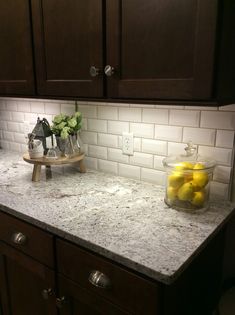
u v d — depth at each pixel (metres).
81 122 1.55
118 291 0.88
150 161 1.40
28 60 1.30
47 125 1.51
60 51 1.18
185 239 0.92
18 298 1.31
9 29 1.34
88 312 1.01
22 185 1.40
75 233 0.96
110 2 0.99
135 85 1.00
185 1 0.84
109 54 1.04
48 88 1.27
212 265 1.18
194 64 0.87
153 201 1.21
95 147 1.60
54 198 1.24
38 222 1.06
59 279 1.06
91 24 1.05
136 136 1.41
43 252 1.09
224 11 0.83
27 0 1.22
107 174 1.56
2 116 2.12
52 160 1.42
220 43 0.85
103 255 0.88
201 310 1.16
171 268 0.78
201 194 1.11
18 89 1.40
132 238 0.93
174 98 0.93
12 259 1.26
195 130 1.23
